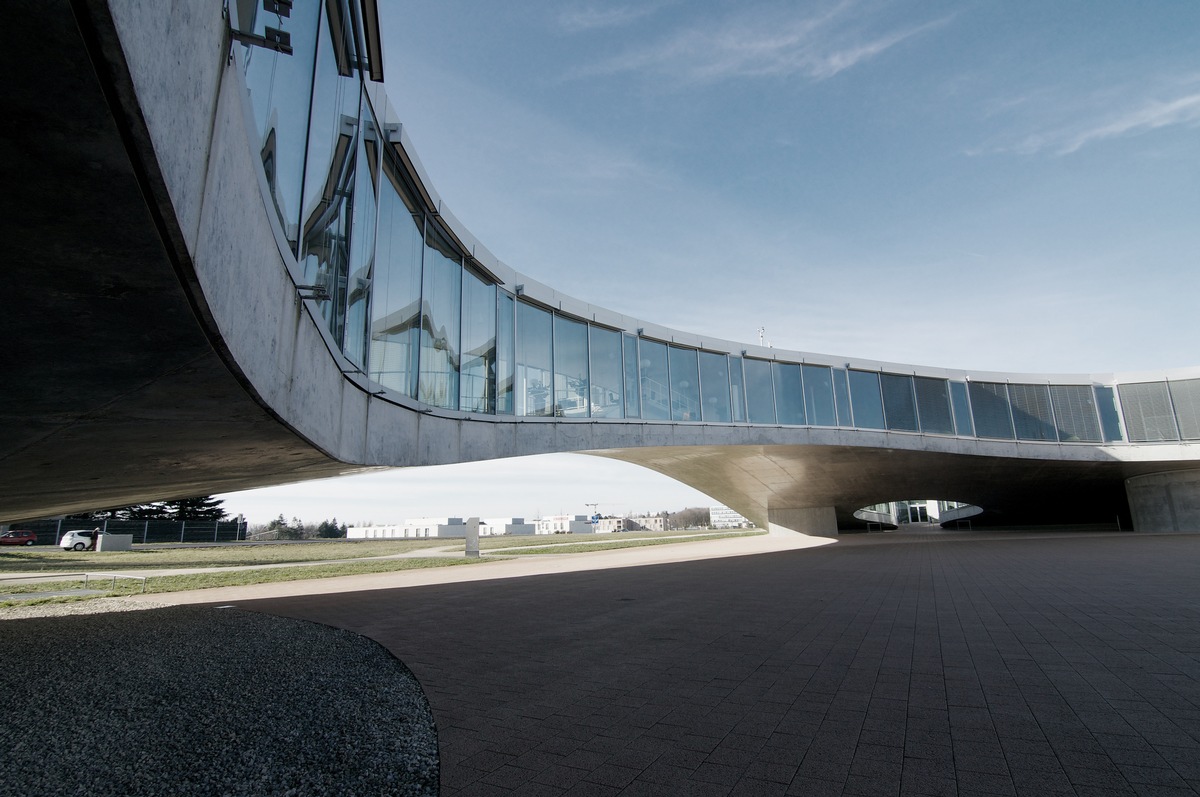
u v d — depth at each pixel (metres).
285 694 5.38
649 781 3.45
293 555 32.25
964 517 44.62
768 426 25.45
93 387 4.31
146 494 10.43
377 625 8.96
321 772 3.67
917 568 15.16
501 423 16.70
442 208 13.90
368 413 10.37
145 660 6.84
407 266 12.60
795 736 4.09
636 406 21.81
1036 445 28.53
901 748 3.83
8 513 10.12
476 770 3.66
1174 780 3.29
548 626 8.59
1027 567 14.38
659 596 11.55
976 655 6.11
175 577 18.05
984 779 3.36
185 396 4.78
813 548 25.06
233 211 3.96
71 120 2.07
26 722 4.71
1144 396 28.56
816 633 7.51
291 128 6.26
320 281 7.78
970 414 28.48
